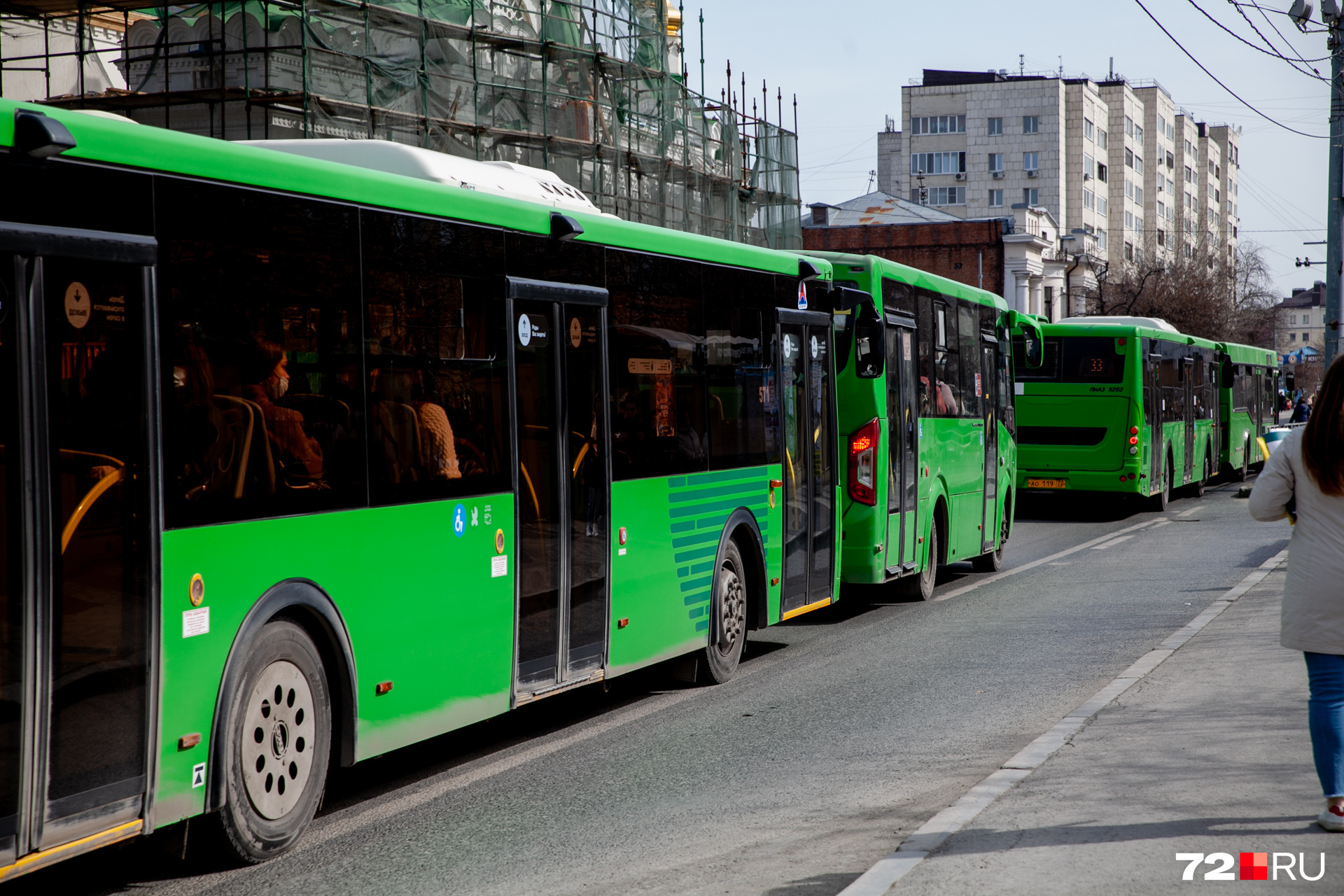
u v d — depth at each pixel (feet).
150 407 16.65
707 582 31.91
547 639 25.54
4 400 14.84
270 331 18.78
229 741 17.97
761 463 34.50
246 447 18.29
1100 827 18.67
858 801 21.77
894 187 368.07
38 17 71.26
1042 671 33.24
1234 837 18.02
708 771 24.21
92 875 18.62
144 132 16.79
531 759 25.64
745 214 114.62
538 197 27.91
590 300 26.94
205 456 17.54
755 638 40.68
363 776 24.64
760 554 34.42
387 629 21.13
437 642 22.31
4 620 14.76
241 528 18.11
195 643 17.35
